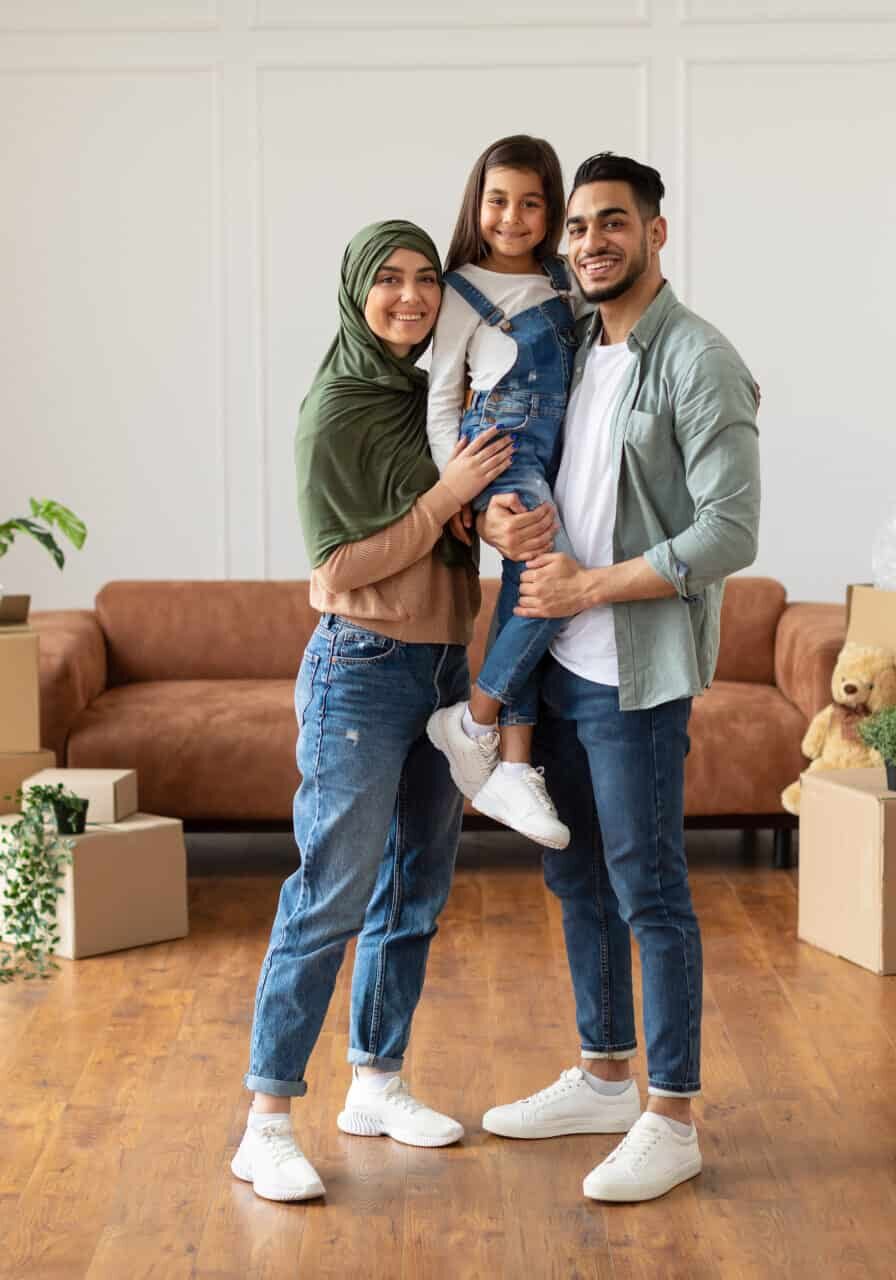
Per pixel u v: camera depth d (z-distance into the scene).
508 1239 2.33
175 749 4.42
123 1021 3.26
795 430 5.98
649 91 5.87
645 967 2.52
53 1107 2.81
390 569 2.46
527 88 5.88
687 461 2.41
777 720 4.45
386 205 5.95
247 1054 3.07
